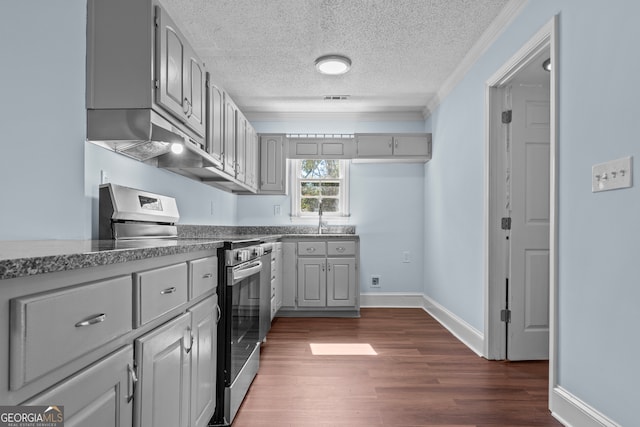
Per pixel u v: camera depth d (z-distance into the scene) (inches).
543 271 111.4
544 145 112.5
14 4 69.0
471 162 126.2
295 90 159.8
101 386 35.3
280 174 179.6
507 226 111.2
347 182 191.6
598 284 65.5
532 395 86.1
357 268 167.9
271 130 191.5
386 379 95.1
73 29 72.4
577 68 71.4
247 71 140.1
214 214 154.5
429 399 83.7
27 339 26.3
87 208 73.4
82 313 32.5
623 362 59.7
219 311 71.4
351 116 190.4
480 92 119.3
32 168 69.6
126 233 79.7
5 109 68.0
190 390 57.5
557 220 77.4
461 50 123.1
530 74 104.3
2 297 24.8
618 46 61.1
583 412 67.8
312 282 167.6
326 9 99.6
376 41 117.3
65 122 71.6
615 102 61.7
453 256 143.8
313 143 182.4
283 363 106.6
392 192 191.5
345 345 124.1
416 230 190.7
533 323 111.0
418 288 189.8
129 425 40.4
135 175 93.0
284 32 111.7
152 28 70.4
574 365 71.9
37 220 69.7
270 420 74.0
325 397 84.6
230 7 98.5
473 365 105.7
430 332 140.8
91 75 70.1
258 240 97.4
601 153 64.9
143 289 43.5
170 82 76.7
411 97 168.6
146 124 70.2
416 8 99.3
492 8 98.9
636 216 57.4
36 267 26.5
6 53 68.3
